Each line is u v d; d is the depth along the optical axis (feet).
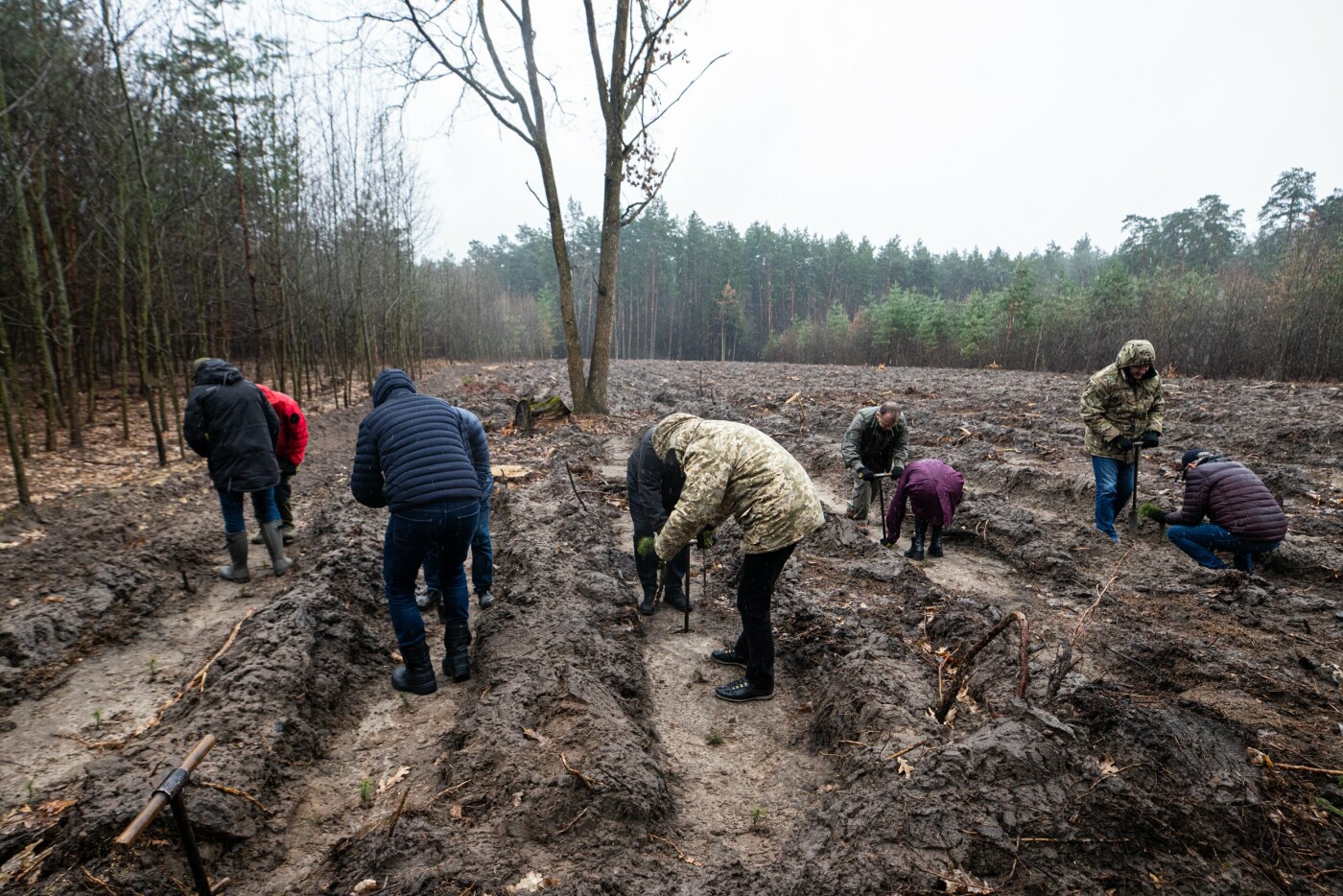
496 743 10.80
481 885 8.25
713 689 14.07
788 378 88.58
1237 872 8.48
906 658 14.34
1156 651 14.47
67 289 34.53
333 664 13.73
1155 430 21.67
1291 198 175.94
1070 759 9.98
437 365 108.58
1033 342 114.11
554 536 21.43
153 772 9.77
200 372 17.78
